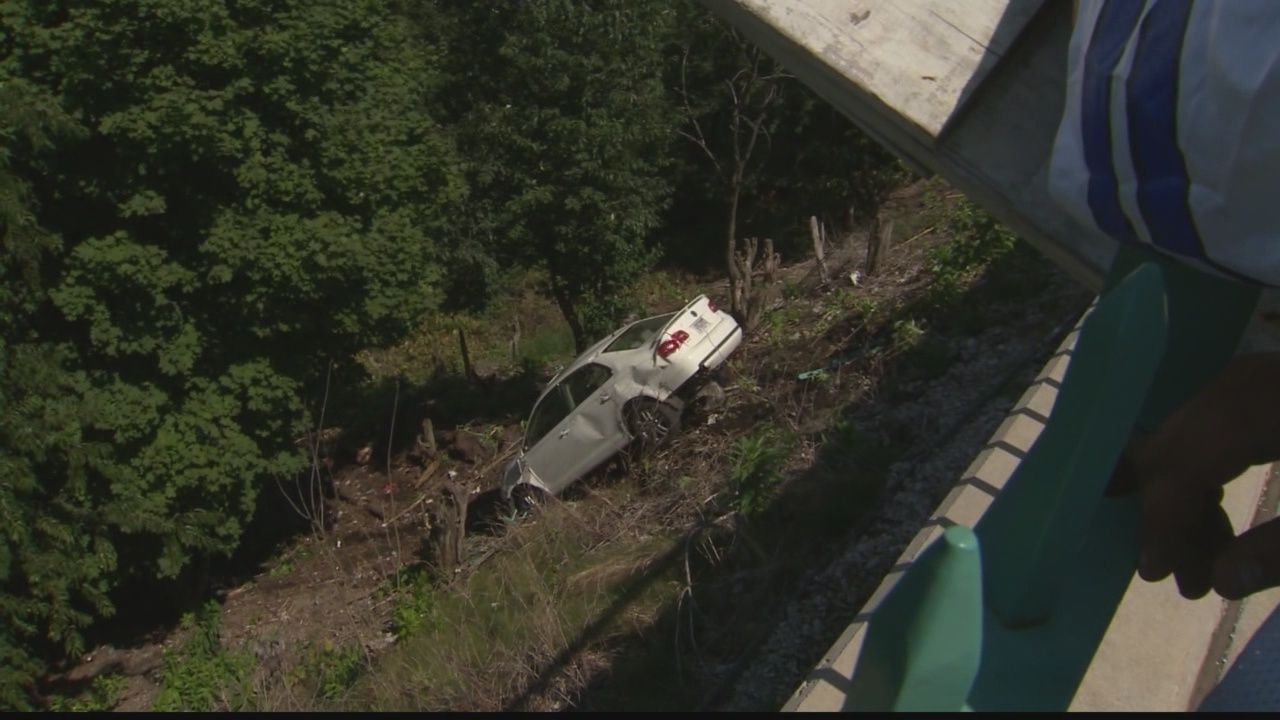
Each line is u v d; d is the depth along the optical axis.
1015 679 1.10
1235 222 1.25
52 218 12.45
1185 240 1.32
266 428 13.80
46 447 11.51
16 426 11.25
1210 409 1.11
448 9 17.61
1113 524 1.23
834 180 21.81
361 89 14.24
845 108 3.78
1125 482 1.20
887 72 3.01
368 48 14.16
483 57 16.98
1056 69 2.91
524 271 20.33
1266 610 2.57
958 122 2.92
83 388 12.30
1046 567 1.08
